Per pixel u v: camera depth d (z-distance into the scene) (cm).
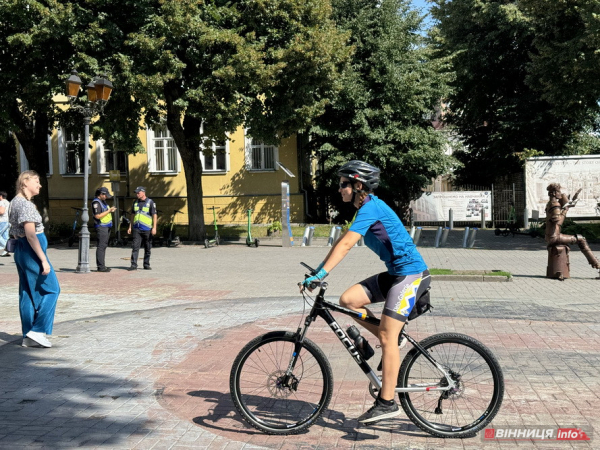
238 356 417
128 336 719
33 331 662
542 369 564
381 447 390
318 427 426
